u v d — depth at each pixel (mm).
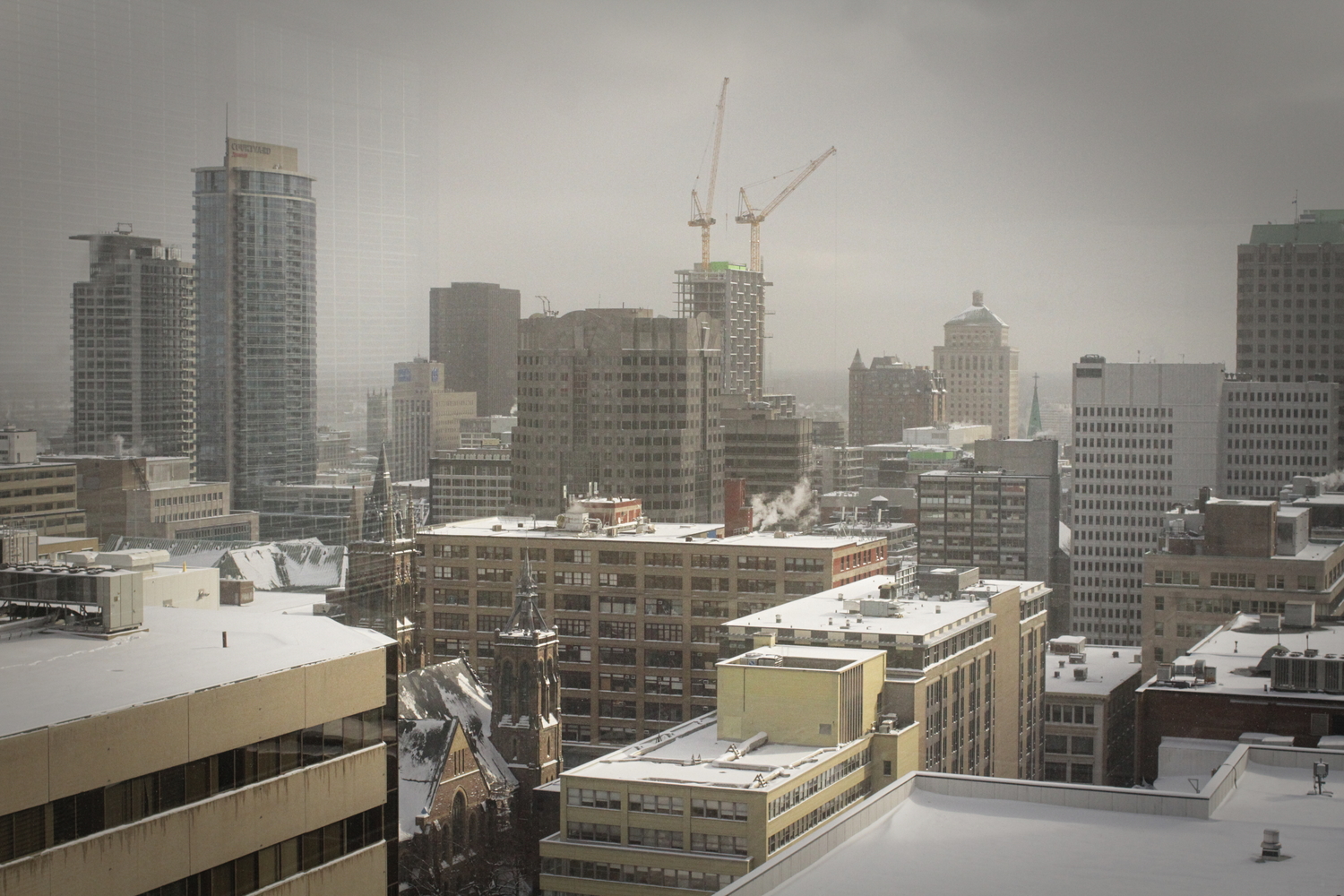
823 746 183500
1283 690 196250
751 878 89875
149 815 73688
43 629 90750
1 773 66500
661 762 176875
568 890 169500
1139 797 106125
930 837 99812
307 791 83000
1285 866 93125
